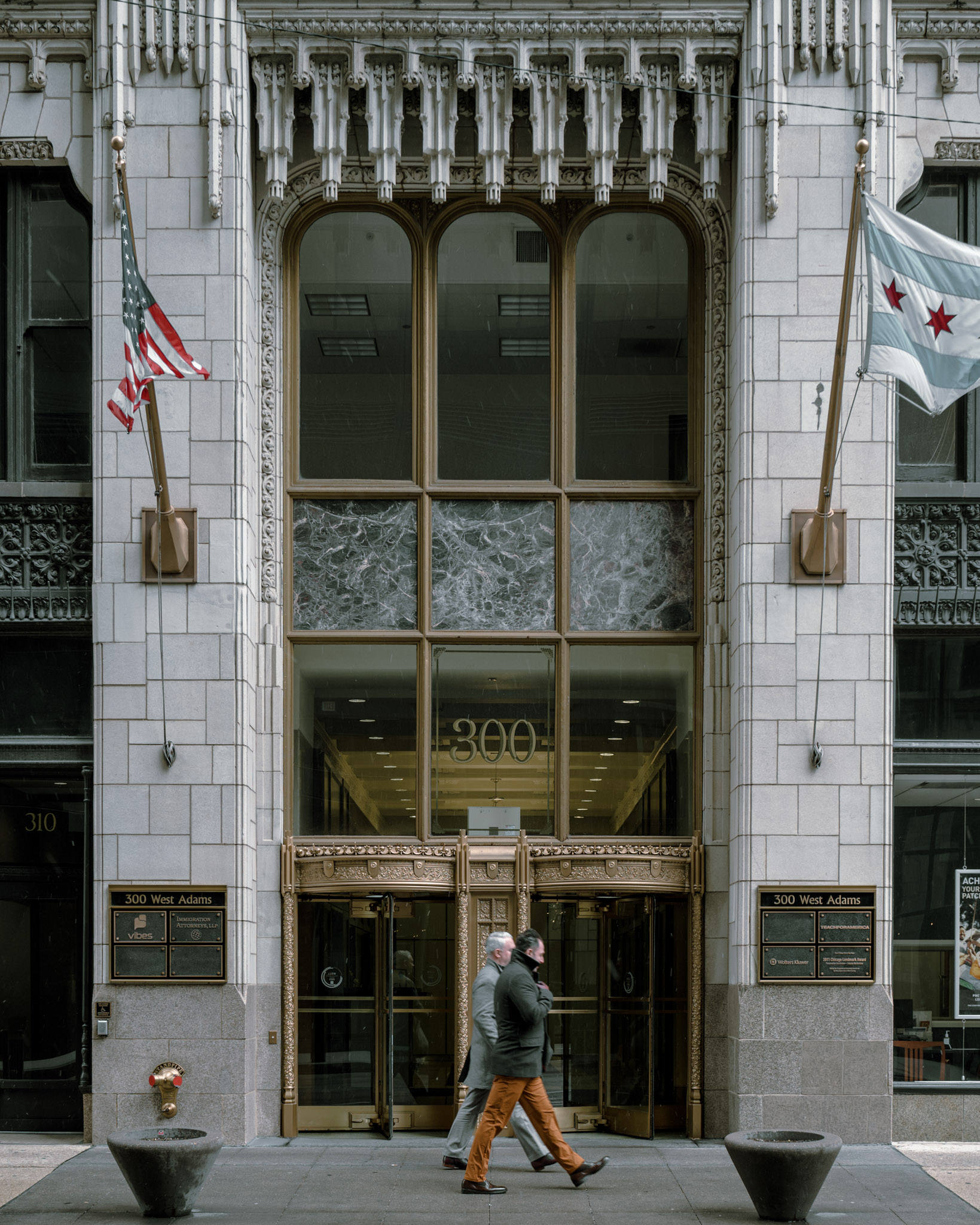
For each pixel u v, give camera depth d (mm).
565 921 12734
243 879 11977
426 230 13289
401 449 13156
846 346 11812
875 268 10602
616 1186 10125
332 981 12609
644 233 13328
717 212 13070
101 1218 9156
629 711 12945
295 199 13086
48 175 13156
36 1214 9289
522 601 13008
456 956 12531
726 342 12984
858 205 10906
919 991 12266
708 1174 10586
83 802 12523
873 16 12406
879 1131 11664
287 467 13078
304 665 12969
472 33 12523
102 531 12273
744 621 12133
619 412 13242
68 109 12781
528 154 12938
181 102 12508
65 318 13086
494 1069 9844
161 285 12406
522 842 12539
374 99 12672
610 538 13102
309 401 13227
